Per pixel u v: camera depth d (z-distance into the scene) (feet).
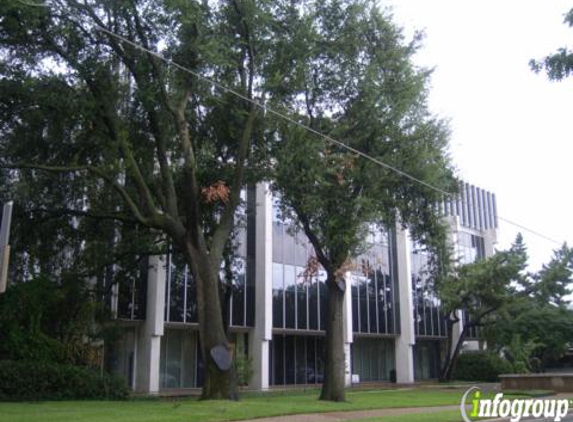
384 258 147.64
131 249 82.99
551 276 138.00
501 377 109.19
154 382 100.42
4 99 64.95
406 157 75.20
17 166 66.49
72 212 75.66
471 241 180.34
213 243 68.08
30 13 58.23
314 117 75.87
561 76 58.75
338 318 76.79
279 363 127.24
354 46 73.56
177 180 76.95
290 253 124.36
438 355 167.43
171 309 104.83
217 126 75.20
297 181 70.44
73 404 60.44
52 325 78.18
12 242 76.33
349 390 111.14
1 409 52.95
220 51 64.18
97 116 68.13
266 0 66.54
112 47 65.31
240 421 50.49
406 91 74.23
